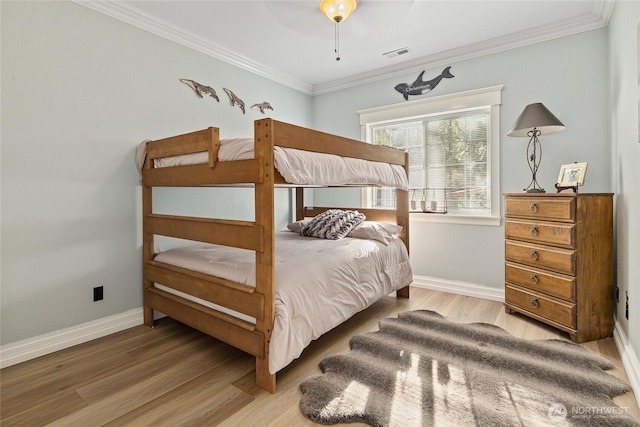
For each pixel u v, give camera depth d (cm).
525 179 286
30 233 205
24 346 202
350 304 225
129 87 250
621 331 201
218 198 314
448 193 336
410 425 137
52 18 211
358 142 238
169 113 276
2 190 195
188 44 286
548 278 229
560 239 221
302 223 342
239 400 160
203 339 231
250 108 344
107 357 205
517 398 154
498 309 278
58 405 158
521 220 251
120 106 245
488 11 246
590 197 213
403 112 350
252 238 172
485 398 155
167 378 181
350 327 245
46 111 210
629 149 187
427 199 348
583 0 233
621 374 175
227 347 218
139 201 258
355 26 267
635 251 174
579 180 233
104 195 238
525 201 247
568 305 216
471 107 310
